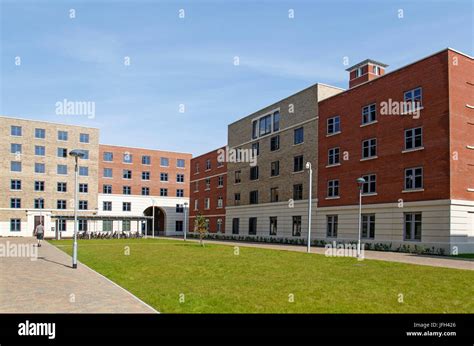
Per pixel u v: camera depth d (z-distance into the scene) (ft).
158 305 31.81
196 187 221.87
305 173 133.18
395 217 98.27
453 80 89.76
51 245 115.24
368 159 108.17
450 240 84.79
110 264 61.31
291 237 137.90
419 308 31.09
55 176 212.23
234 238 175.73
